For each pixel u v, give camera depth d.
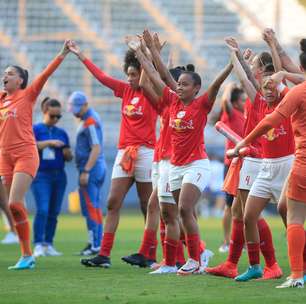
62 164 44.50
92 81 104.12
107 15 110.44
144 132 34.62
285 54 29.92
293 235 25.28
